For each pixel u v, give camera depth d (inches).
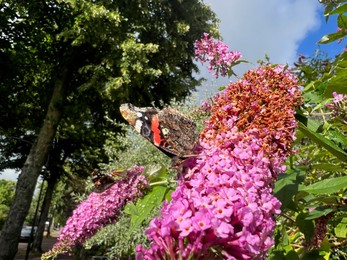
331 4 85.3
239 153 46.6
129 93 438.9
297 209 62.2
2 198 1633.9
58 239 103.2
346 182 50.0
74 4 382.3
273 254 65.0
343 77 55.6
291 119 49.6
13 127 563.5
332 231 84.5
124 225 219.0
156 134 57.9
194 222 38.1
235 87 53.9
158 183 77.9
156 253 39.3
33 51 507.5
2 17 435.5
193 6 506.9
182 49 492.4
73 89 468.4
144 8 442.3
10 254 358.3
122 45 394.9
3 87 497.4
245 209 40.2
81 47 436.8
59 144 674.8
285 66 68.2
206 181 44.2
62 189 911.7
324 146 56.9
